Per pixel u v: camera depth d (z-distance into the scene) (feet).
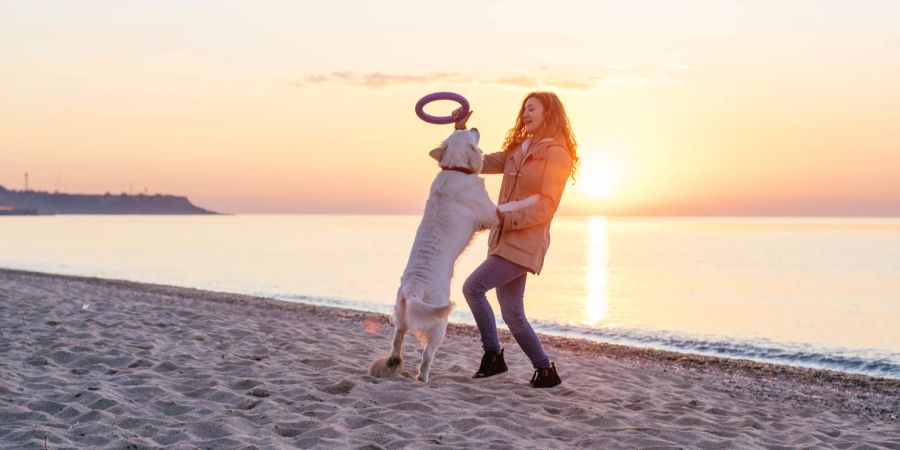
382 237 236.84
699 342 35.50
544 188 15.01
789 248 181.47
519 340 16.14
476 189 15.28
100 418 12.09
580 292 65.67
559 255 146.72
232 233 272.92
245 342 21.44
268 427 11.85
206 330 23.58
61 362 17.37
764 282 80.38
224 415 12.34
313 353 19.85
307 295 57.00
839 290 70.69
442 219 15.21
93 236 213.87
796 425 15.02
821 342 36.96
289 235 256.73
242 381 15.12
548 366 16.19
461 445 11.30
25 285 42.93
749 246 194.08
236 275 78.13
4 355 17.38
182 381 15.29
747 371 24.22
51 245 151.64
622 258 135.03
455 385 15.58
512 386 16.07
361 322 32.55
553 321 42.75
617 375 20.80
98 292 40.65
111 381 15.23
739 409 16.55
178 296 42.47
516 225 15.02
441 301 15.01
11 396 13.14
